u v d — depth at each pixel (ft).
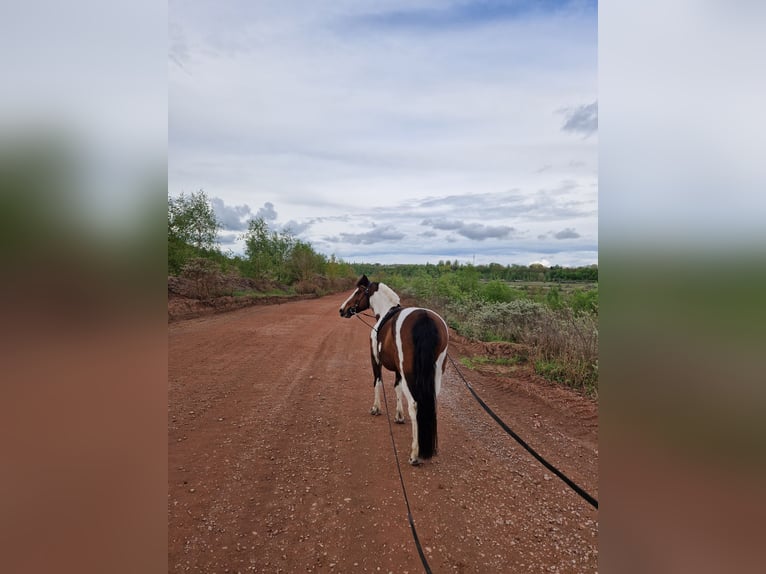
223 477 11.08
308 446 13.15
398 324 12.88
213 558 8.03
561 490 10.74
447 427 15.02
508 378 20.83
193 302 43.27
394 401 17.88
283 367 22.86
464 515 9.61
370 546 8.50
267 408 16.37
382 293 16.21
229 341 29.40
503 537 8.85
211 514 9.43
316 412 16.19
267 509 9.70
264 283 72.69
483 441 13.79
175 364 22.53
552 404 16.97
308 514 9.54
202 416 15.29
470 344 29.04
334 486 10.79
